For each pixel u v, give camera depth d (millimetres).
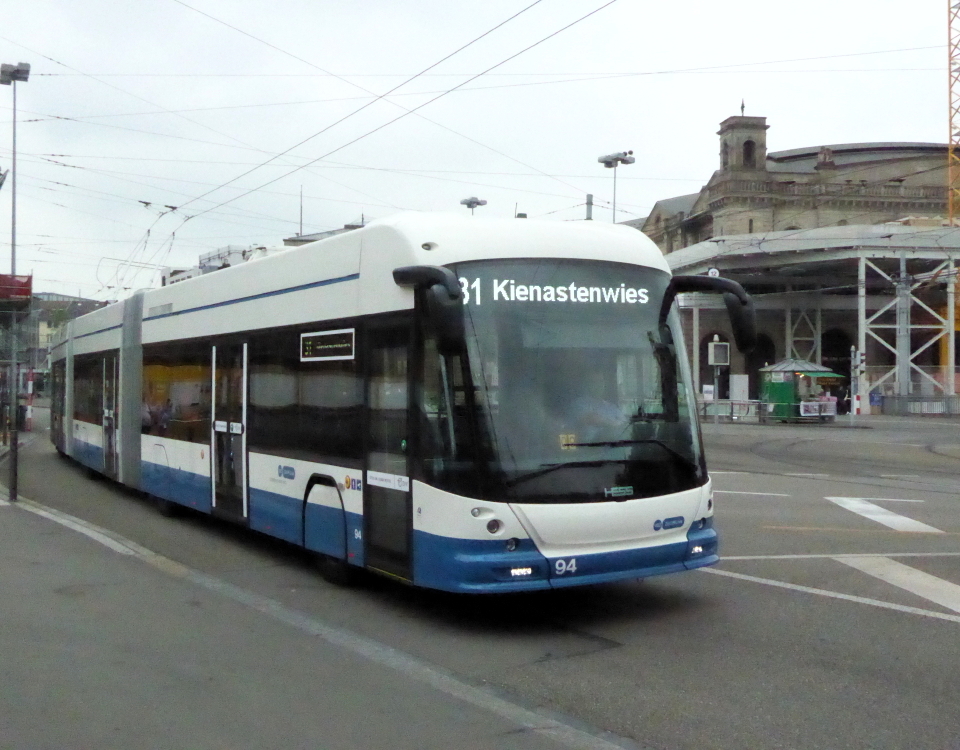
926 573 9266
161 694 5789
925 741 4969
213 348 11164
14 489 15523
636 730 5172
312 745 4945
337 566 8742
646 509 7148
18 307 25859
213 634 7215
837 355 66125
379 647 6836
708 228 72938
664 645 6820
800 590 8539
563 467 6922
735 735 5078
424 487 7074
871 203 69562
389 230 7617
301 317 9023
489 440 6812
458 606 8039
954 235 51969
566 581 6863
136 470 14203
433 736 5086
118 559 10273
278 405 9461
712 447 28031
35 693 5789
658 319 7605
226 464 10727
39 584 9016
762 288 62688
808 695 5703
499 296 7105
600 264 7496
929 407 50875
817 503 14625
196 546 11086
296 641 7016
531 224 7504
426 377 7145
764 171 69062
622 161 35000
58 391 23375
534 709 5527
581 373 7164
